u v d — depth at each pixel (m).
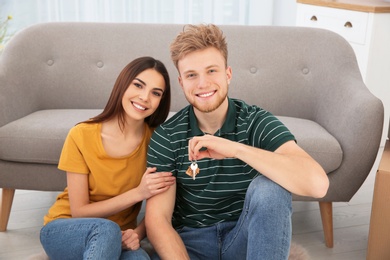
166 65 2.72
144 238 1.93
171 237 1.68
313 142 2.28
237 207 1.80
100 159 1.87
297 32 2.77
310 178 1.60
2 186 2.38
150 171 1.77
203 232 1.78
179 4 4.41
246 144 1.76
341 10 3.59
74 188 1.87
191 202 1.79
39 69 2.71
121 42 2.75
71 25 2.78
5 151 2.30
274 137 1.71
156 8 4.36
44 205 2.70
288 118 2.62
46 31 2.75
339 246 2.37
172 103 2.71
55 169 2.35
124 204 1.78
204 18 4.52
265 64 2.73
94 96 2.74
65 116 2.52
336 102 2.51
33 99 2.67
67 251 1.69
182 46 1.68
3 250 2.27
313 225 2.55
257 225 1.53
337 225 2.55
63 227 1.71
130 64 1.83
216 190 1.75
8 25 3.99
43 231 1.75
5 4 3.95
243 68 2.73
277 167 1.59
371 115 2.23
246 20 4.68
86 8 4.17
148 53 2.74
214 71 1.68
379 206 2.02
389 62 3.53
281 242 1.52
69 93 2.74
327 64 2.67
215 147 1.63
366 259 2.11
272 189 1.57
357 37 3.52
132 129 1.89
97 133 1.87
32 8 4.03
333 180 2.30
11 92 2.52
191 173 1.73
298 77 2.72
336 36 2.75
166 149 1.77
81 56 2.74
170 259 1.65
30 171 2.35
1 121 2.40
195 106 1.71
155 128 1.96
